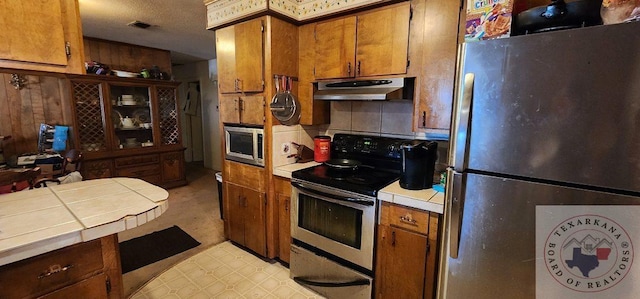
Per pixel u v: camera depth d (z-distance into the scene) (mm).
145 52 4203
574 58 906
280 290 2064
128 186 1511
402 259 1648
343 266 1882
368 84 1973
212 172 5555
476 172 1139
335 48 2082
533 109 992
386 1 1781
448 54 1637
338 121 2510
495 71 1048
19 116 3262
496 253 1133
